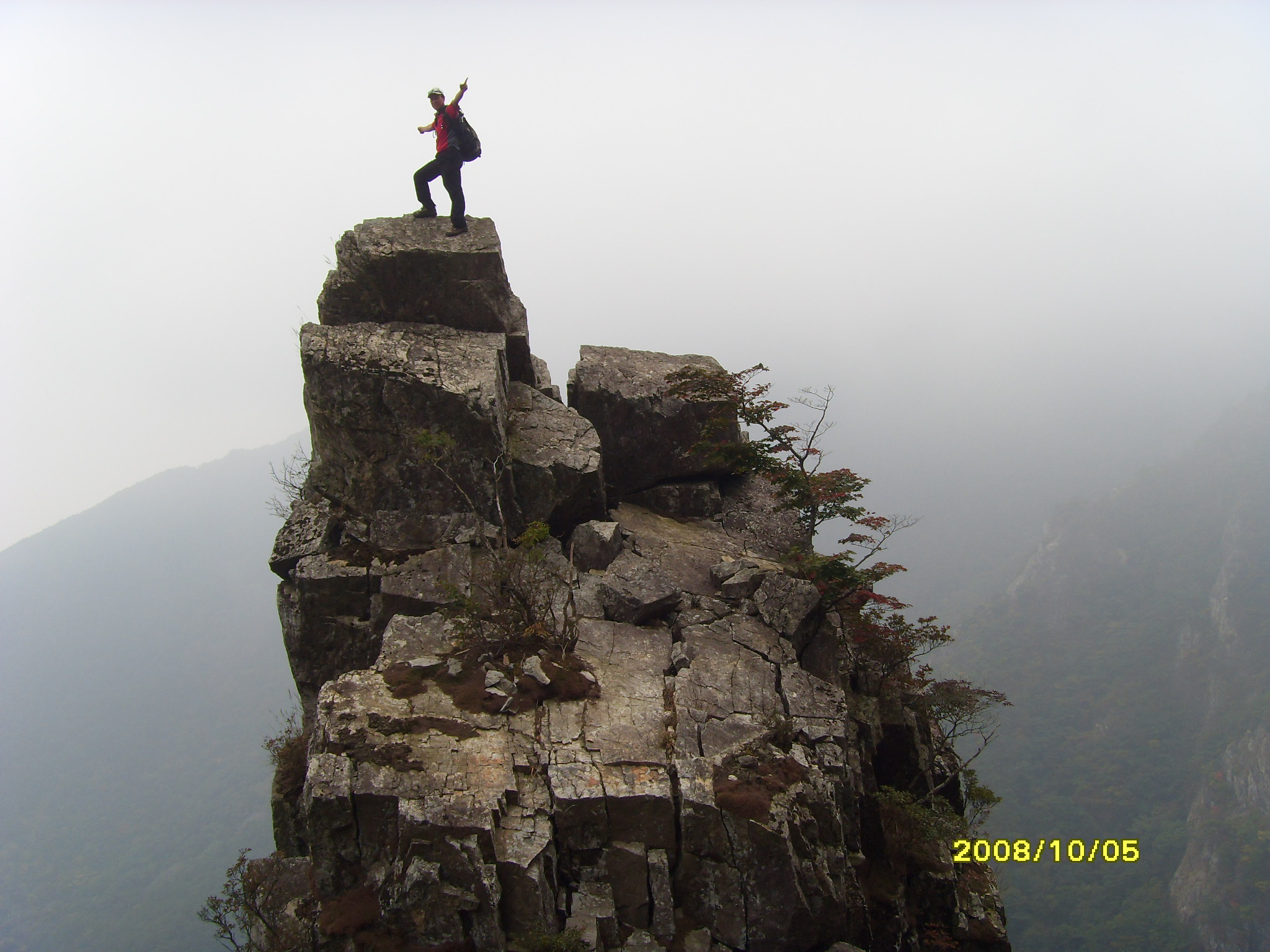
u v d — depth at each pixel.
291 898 10.19
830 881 10.00
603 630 13.16
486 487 14.48
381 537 14.20
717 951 9.52
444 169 16.48
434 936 8.60
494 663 11.60
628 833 9.64
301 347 14.70
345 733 9.97
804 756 11.10
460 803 9.12
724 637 13.31
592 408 18.27
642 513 17.83
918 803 14.21
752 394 17.19
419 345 15.49
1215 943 61.91
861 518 16.19
